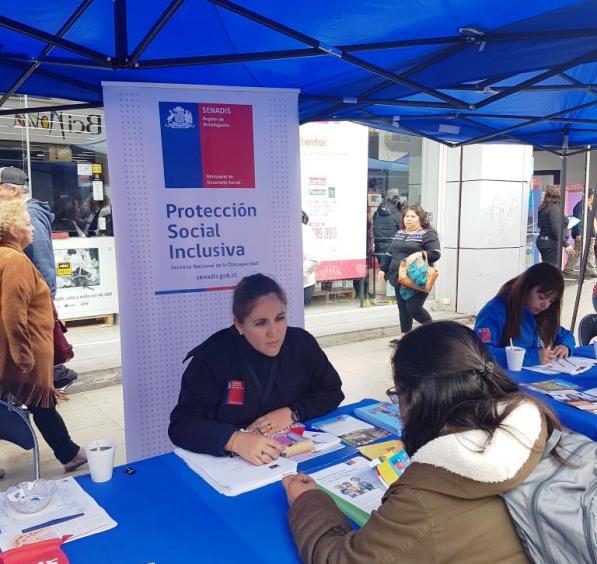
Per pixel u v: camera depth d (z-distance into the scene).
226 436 1.88
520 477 1.07
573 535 1.00
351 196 7.45
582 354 3.38
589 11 2.15
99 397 5.04
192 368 2.21
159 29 2.13
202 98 2.94
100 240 6.43
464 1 2.17
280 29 2.17
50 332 3.47
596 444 1.18
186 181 2.94
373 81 3.06
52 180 6.25
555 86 3.06
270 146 3.10
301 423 2.21
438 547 1.08
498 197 7.87
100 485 1.70
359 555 1.16
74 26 2.38
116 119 2.81
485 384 1.17
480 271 7.88
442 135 4.50
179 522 1.48
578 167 13.23
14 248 3.53
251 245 3.11
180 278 2.98
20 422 2.15
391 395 1.29
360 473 1.73
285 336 2.35
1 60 2.57
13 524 1.47
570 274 12.62
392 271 6.51
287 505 1.56
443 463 1.10
